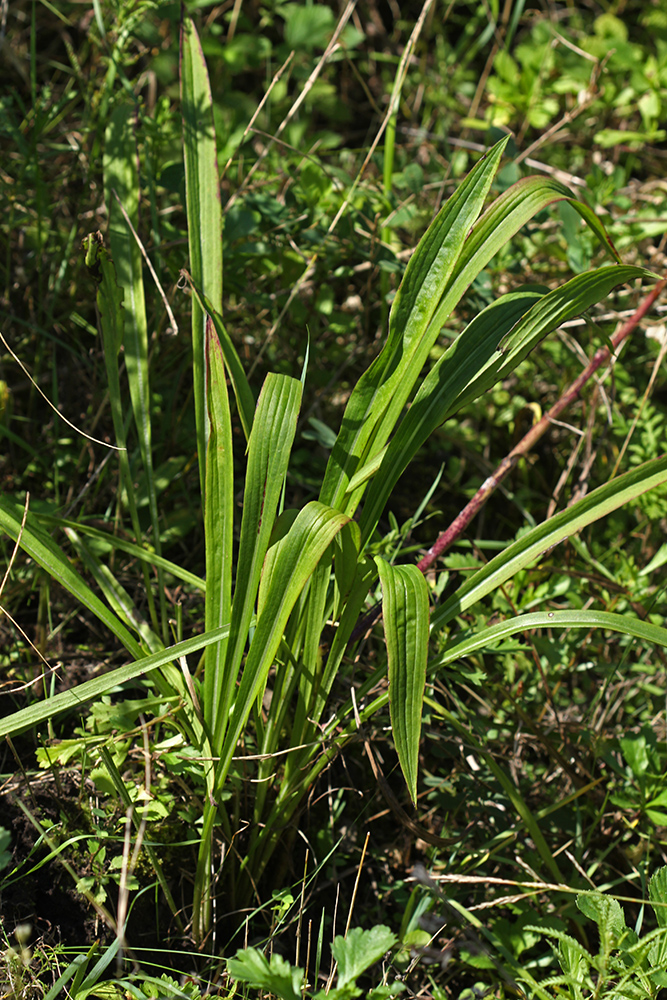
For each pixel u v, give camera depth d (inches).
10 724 48.8
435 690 57.1
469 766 56.8
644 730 56.1
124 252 55.9
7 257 62.6
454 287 50.5
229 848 52.2
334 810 55.2
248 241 63.7
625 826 56.9
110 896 52.0
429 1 59.4
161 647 53.3
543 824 56.7
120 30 61.3
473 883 54.8
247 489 48.8
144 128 61.7
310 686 51.7
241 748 53.0
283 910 51.4
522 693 58.1
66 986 50.6
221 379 49.8
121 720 50.6
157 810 50.8
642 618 59.1
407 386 50.4
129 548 52.8
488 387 51.3
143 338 55.2
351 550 49.8
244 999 49.9
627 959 49.6
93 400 62.0
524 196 50.5
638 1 98.1
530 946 52.7
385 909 55.2
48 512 58.3
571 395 57.6
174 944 52.4
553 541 51.0
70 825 52.7
